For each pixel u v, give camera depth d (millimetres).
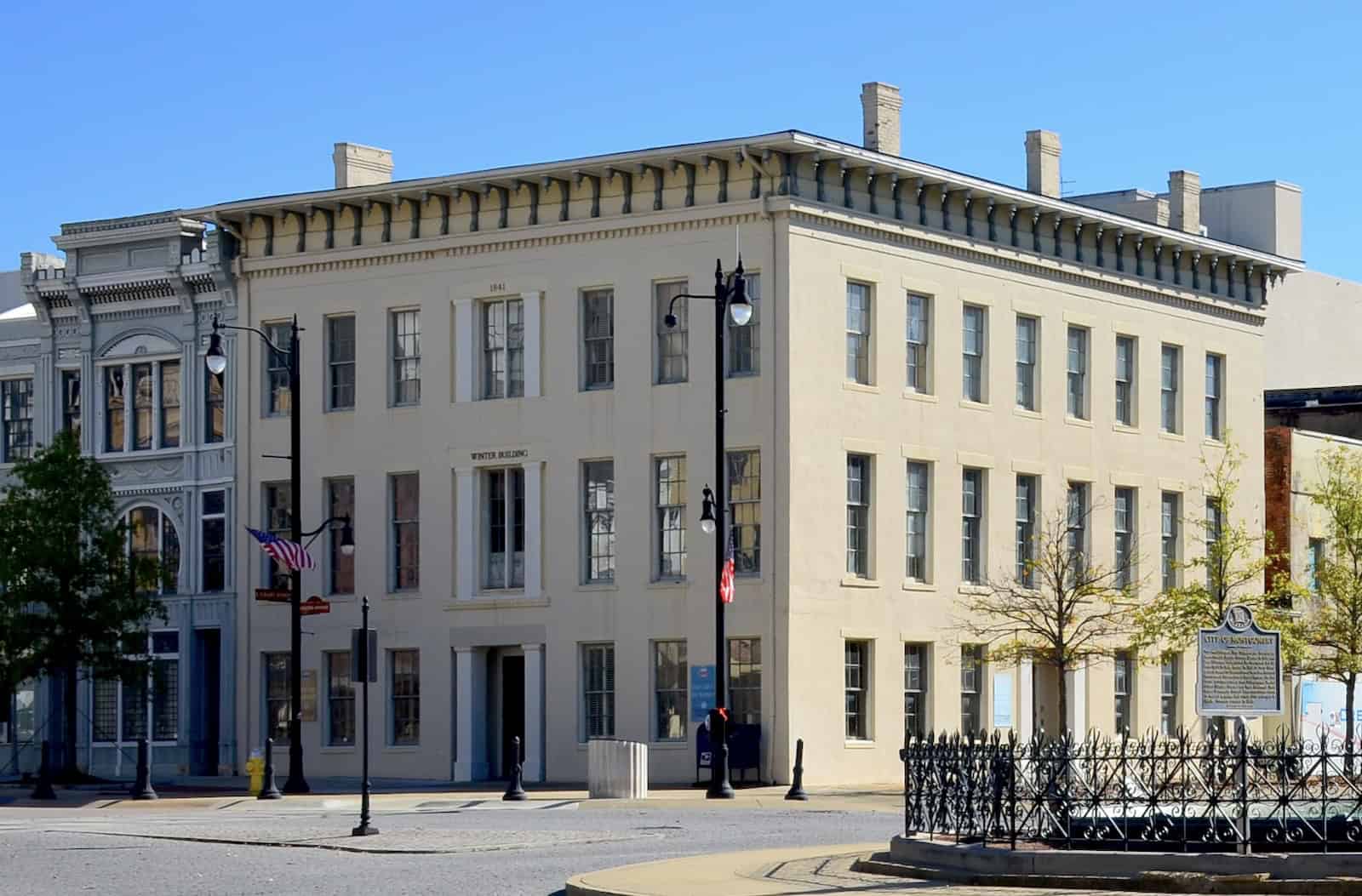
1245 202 80438
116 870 28891
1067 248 62031
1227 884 22625
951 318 58062
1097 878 23297
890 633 55688
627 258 55344
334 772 58906
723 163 54094
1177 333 65875
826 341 54281
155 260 62594
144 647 58281
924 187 57375
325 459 59719
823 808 42875
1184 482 65562
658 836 34312
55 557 56719
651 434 54750
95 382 63719
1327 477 70875
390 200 58625
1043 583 60219
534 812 41375
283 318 60562
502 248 57250
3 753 63875
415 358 58688
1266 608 60688
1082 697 61250
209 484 61562
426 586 57875
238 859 30531
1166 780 24531
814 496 53656
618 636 54969
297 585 51031
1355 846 24047
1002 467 59406
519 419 56750
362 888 25625
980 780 25688
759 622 53062
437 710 57469
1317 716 68812
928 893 22797
